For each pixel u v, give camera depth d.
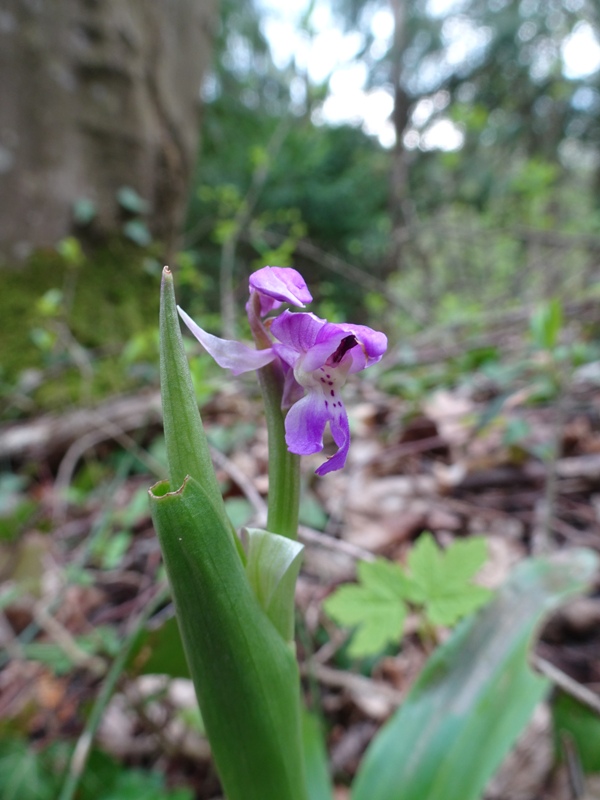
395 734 0.09
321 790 0.09
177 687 0.14
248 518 0.14
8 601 0.15
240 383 0.25
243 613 0.06
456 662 0.10
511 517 0.18
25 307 0.36
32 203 0.38
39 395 0.32
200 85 0.51
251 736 0.06
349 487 0.18
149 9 0.44
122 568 0.18
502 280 0.62
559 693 0.11
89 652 0.12
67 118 0.39
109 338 0.38
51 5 0.39
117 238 0.42
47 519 0.21
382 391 0.28
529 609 0.10
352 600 0.11
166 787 0.12
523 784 0.11
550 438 0.21
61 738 0.13
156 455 0.22
